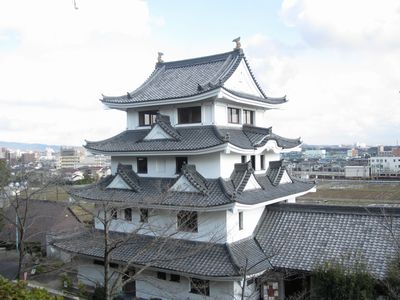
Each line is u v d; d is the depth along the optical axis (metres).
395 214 24.91
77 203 26.55
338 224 25.94
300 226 26.84
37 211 45.25
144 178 29.44
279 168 31.81
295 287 25.14
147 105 29.12
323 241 25.09
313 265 23.45
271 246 26.06
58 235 33.31
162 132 27.95
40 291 13.30
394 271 20.30
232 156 27.30
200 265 23.59
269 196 27.58
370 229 24.77
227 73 29.20
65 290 29.28
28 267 29.89
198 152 25.44
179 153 26.25
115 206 24.19
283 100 33.69
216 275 22.38
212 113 27.31
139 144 28.78
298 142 35.22
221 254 24.08
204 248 22.88
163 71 34.00
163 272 26.48
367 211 25.62
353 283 20.20
